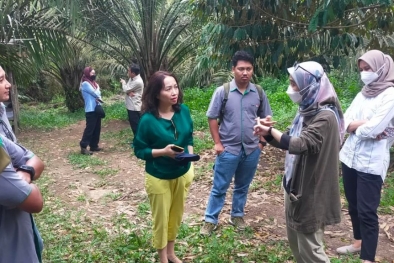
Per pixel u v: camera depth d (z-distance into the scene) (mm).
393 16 5883
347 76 11109
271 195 5805
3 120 2629
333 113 2760
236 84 4281
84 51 15180
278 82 12609
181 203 3795
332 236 4488
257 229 4730
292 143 2676
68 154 9078
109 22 11758
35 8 10156
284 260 3947
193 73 13578
